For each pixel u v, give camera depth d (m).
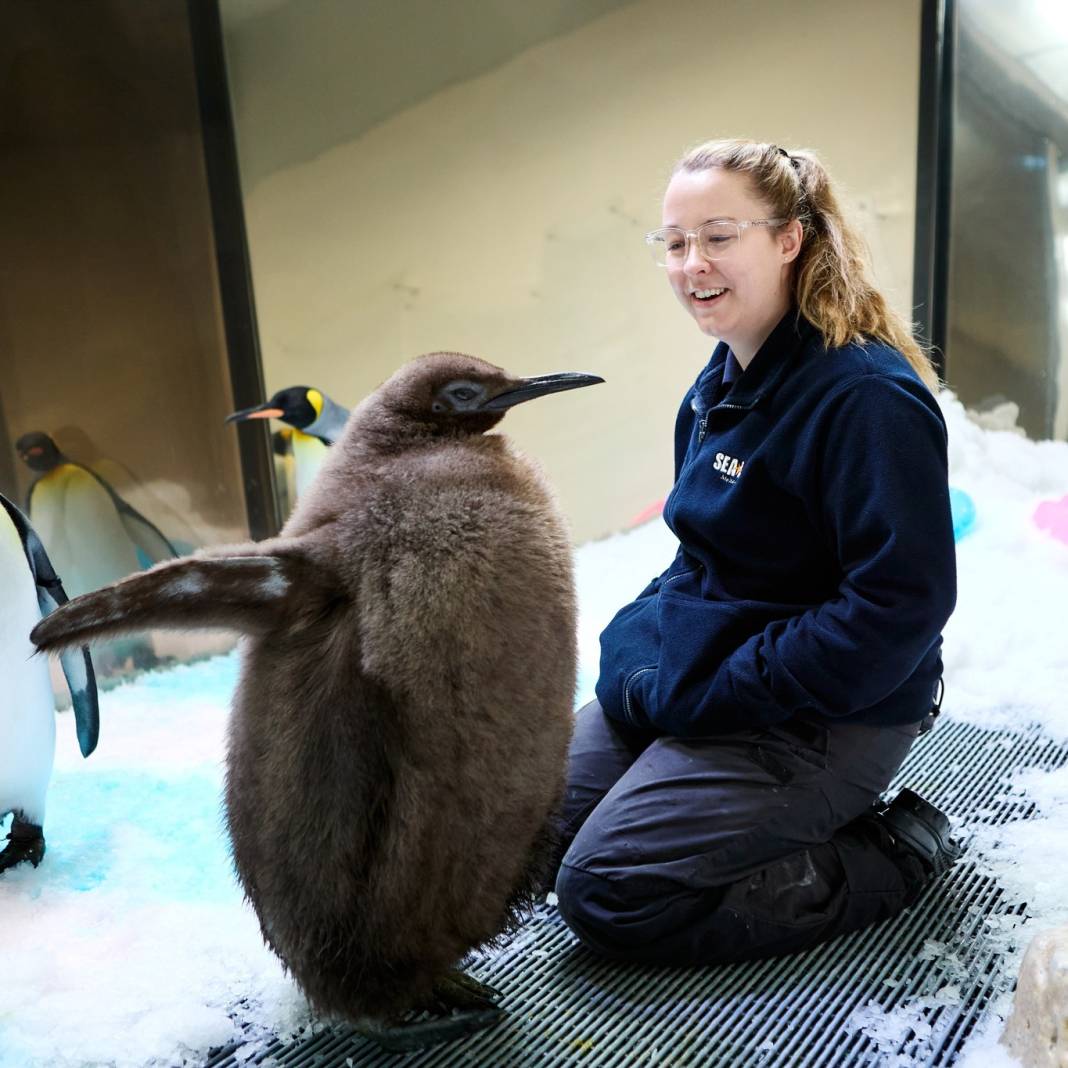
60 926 2.16
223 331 4.63
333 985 1.67
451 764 1.54
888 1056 1.69
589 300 5.32
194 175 4.43
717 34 5.02
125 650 4.16
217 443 4.73
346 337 4.96
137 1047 1.76
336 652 1.53
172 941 2.07
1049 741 2.84
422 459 1.64
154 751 3.20
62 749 3.23
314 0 4.45
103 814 2.74
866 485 1.79
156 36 4.23
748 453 1.98
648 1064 1.70
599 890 1.94
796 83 5.11
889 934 2.04
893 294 2.90
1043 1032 1.55
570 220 5.18
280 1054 1.77
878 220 5.23
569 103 5.00
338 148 4.71
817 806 1.99
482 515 1.56
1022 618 3.52
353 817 1.55
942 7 4.87
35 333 4.32
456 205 4.98
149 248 4.43
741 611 2.01
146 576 1.43
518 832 1.65
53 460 4.22
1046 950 1.62
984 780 2.64
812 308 1.94
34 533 2.54
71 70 4.15
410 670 1.49
